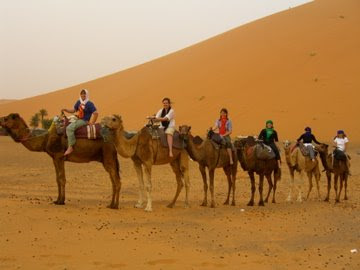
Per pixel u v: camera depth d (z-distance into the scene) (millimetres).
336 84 59156
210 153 16672
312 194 21703
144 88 79000
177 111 64438
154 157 15633
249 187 23359
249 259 10578
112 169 15586
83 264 9812
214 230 13141
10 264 9656
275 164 18188
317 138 47938
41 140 15500
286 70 65562
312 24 77438
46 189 20625
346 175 19594
